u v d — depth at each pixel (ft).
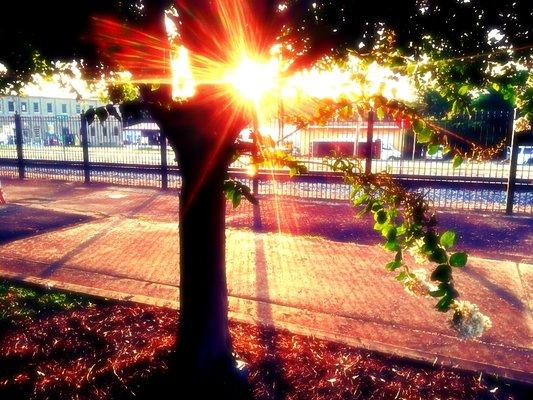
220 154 8.73
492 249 24.00
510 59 7.81
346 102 7.57
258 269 19.79
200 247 9.74
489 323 6.37
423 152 44.52
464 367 10.99
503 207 37.73
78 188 50.06
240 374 10.32
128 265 20.20
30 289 16.55
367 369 10.96
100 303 15.24
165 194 45.14
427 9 7.13
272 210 35.50
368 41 7.73
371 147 36.19
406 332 13.46
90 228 28.35
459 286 17.66
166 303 14.94
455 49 7.80
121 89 10.16
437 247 6.01
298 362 11.23
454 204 39.34
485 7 6.81
